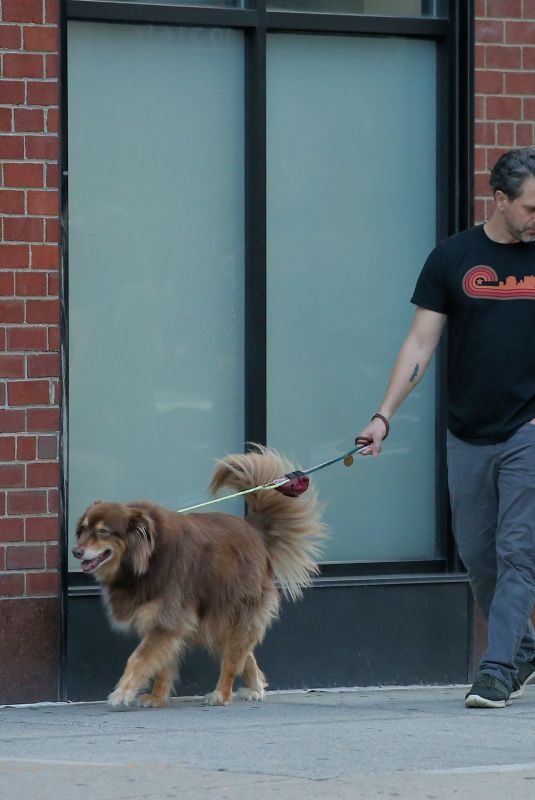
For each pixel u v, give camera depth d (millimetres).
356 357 13234
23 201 11828
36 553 11891
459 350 10984
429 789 8008
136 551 11195
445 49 13234
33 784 8117
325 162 13133
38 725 10664
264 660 12555
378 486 13305
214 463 12844
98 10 12367
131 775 8352
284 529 12195
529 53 13070
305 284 13109
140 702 11703
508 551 10875
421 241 13320
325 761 8812
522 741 9547
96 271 12531
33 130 11852
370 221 13242
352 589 12750
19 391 11828
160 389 12719
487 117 13008
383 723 10398
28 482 11852
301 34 13008
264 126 12844
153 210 12695
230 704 11828
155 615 11320
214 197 12875
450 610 12984
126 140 12617
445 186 13258
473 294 10844
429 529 13383
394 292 13281
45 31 11859
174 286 12750
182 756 9016
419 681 12906
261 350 12859
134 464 12648
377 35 13148
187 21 12609
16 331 11812
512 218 10664
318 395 13156
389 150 13258
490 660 11031
